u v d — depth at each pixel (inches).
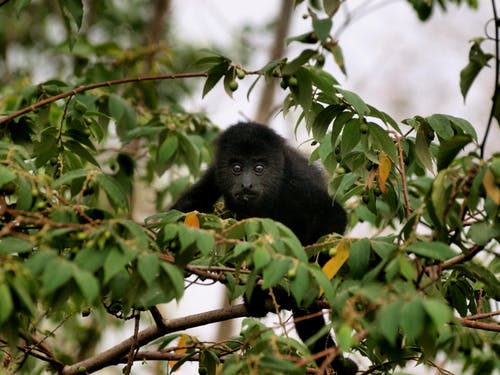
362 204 455.8
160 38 764.6
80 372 377.1
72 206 278.2
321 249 331.3
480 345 373.4
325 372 328.8
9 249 245.6
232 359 264.8
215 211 482.9
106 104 480.1
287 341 254.5
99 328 551.2
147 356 380.5
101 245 243.1
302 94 331.6
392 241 332.2
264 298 377.4
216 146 527.5
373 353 348.8
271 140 518.6
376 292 237.3
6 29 747.4
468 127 343.0
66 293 258.5
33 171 340.2
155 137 542.6
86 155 365.7
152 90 584.4
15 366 414.0
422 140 350.9
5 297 219.5
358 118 343.0
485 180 258.2
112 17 797.2
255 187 498.3
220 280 319.0
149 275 237.0
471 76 305.3
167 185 563.8
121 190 299.6
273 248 266.5
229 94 343.0
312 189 486.0
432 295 294.5
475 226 292.4
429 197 277.6
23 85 564.4
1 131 396.8
